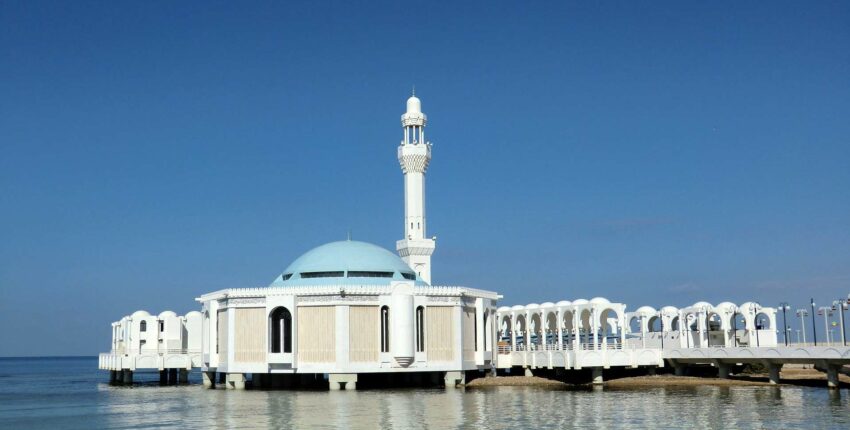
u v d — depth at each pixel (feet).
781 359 314.96
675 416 222.28
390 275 348.59
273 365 324.39
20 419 242.78
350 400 273.75
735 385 323.78
